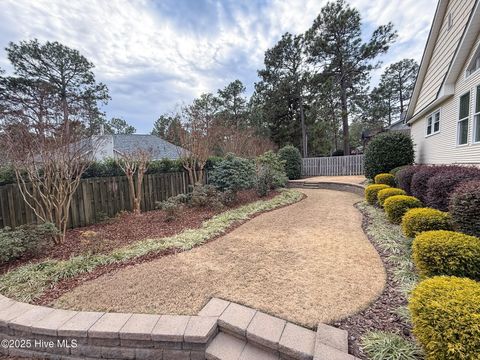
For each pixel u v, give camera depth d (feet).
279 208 24.35
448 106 23.27
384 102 90.48
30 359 7.55
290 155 49.65
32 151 13.84
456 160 21.53
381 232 14.67
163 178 25.58
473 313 4.75
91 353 7.18
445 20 24.39
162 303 8.36
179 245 13.78
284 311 7.68
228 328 7.20
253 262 11.50
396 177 24.26
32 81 39.70
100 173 20.71
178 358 6.88
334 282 9.36
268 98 68.54
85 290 9.36
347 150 65.57
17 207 15.65
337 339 6.36
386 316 7.28
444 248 7.77
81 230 17.78
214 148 36.14
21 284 9.83
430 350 5.01
